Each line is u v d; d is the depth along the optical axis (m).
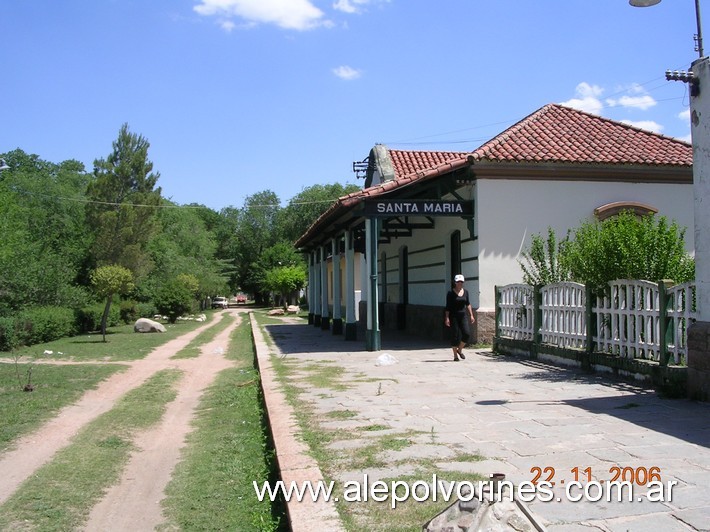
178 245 58.03
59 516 5.60
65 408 10.52
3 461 7.34
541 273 12.70
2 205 27.73
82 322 30.02
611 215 15.27
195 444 8.27
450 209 15.12
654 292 8.85
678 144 17.11
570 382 9.47
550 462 5.23
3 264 25.72
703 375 7.64
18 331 21.80
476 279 15.14
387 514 4.19
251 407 10.03
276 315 51.59
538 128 17.06
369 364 12.74
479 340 14.93
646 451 5.50
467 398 8.38
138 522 5.48
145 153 41.69
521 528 2.83
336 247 22.28
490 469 5.08
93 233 38.78
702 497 4.34
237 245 95.12
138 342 24.67
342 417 7.32
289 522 4.29
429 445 5.89
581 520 3.98
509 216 15.10
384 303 25.42
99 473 6.96
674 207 16.00
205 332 31.83
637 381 9.01
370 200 14.80
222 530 5.00
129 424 9.52
